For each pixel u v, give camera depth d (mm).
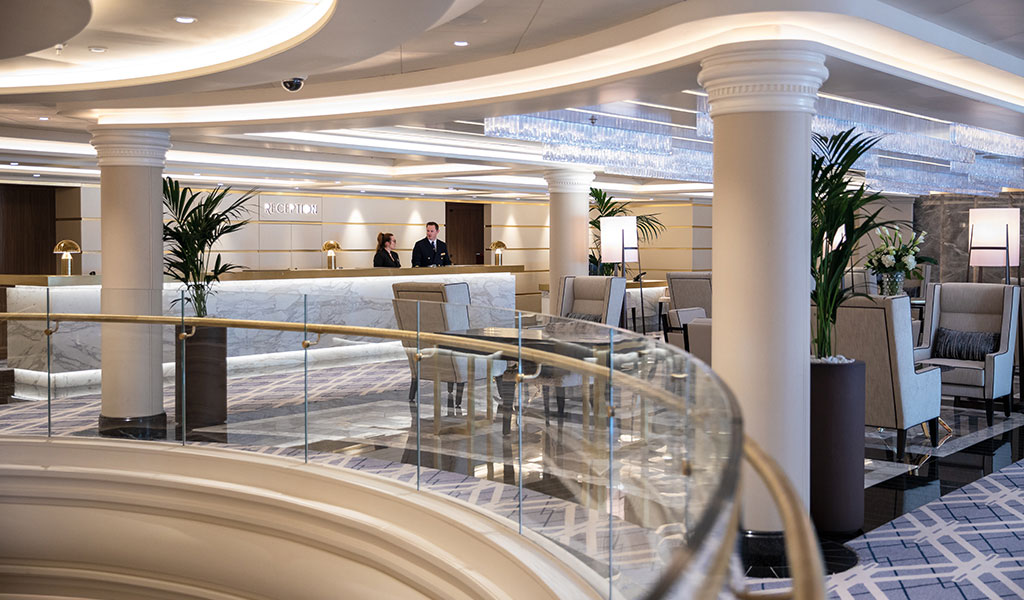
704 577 1301
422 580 4695
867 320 6734
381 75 7043
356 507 5281
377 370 5320
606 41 5492
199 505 5859
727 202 4777
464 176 14102
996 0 4816
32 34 4980
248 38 5852
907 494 5883
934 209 18484
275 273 11023
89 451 6184
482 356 4625
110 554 6098
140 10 5152
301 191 17375
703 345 7164
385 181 14922
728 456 1634
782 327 4719
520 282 18984
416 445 5121
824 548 4859
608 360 3617
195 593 5926
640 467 3262
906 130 9992
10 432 6312
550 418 4125
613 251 11648
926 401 6957
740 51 4605
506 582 4215
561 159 9227
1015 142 10320
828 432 5043
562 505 4000
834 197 5160
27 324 6320
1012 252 11195
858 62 5023
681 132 9773
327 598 5371
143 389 6156
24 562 6223
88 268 15141
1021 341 9109
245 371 5871
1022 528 5164
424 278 12656
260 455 5871
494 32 5613
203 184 15789
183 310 6070
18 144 10172
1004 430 7824
